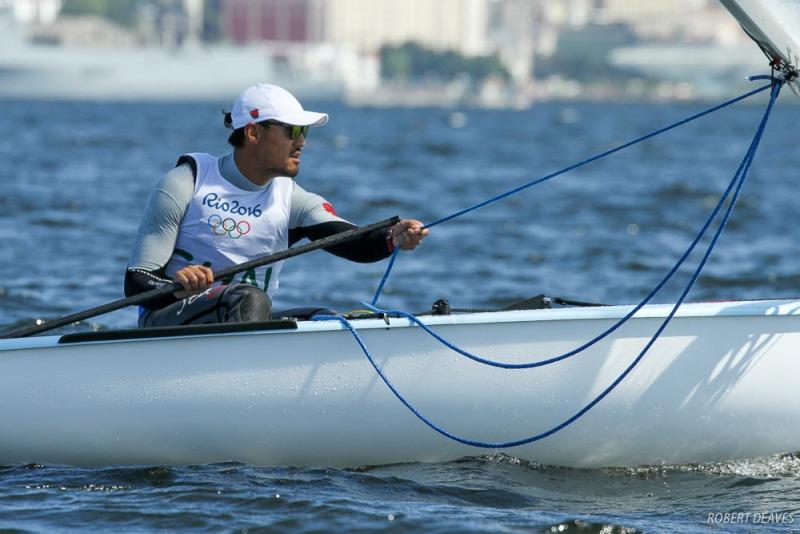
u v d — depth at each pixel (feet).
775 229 176.65
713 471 57.62
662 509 52.39
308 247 56.24
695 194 236.43
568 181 267.18
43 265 126.11
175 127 556.51
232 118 57.21
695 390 55.77
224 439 56.03
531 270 133.69
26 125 508.94
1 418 55.62
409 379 55.31
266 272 59.31
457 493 53.72
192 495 52.31
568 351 55.16
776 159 365.61
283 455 56.49
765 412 56.39
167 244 57.26
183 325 55.77
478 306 110.73
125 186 231.30
